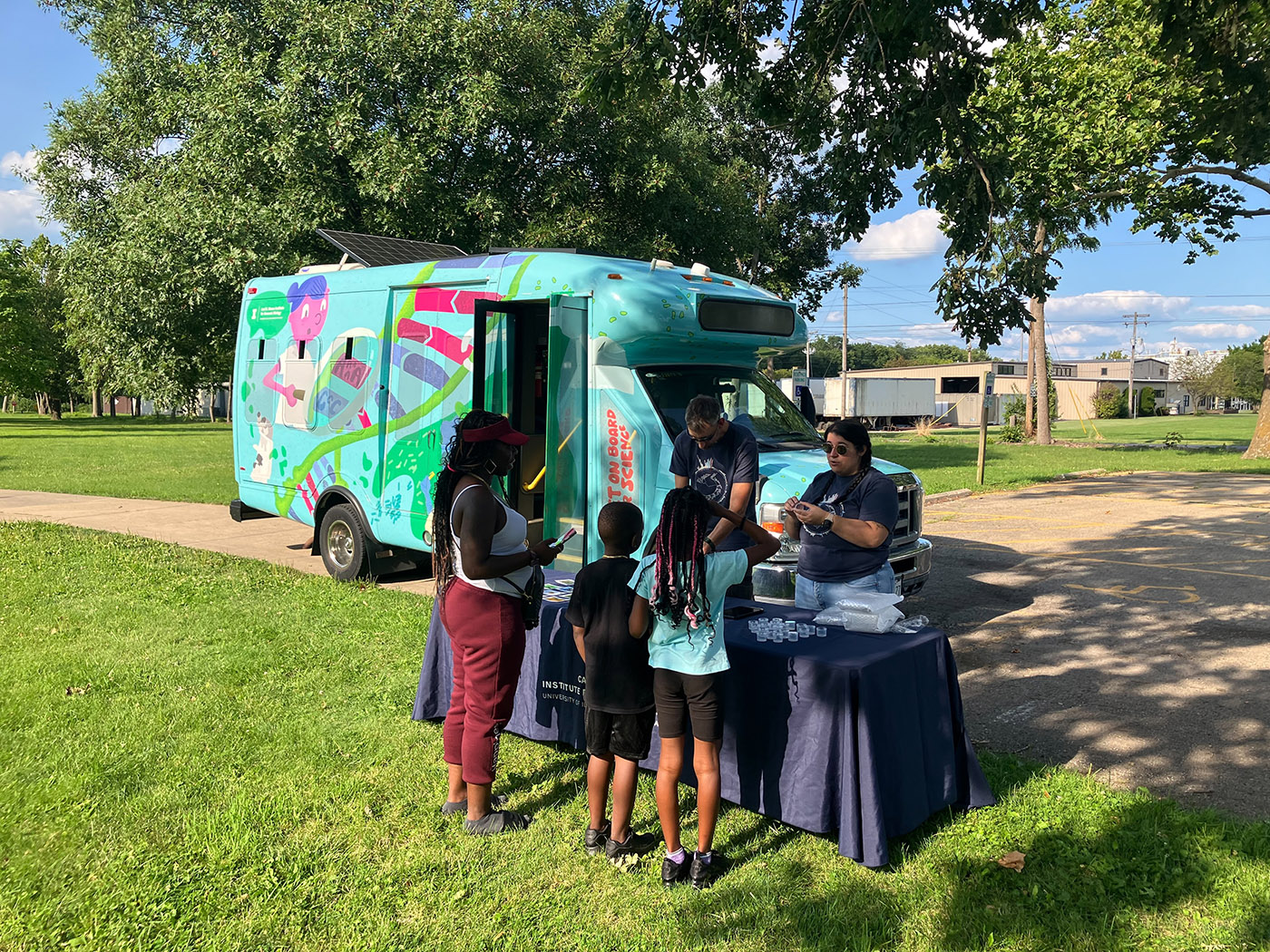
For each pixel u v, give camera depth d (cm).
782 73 661
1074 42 1858
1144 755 473
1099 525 1242
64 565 919
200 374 1711
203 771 444
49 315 5997
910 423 5669
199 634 675
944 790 391
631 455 649
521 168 1641
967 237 611
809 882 350
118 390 1750
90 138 2038
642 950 310
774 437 719
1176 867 351
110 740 479
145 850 370
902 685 374
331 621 712
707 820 348
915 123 615
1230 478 1864
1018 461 2345
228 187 1480
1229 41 543
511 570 380
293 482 937
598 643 361
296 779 437
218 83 1524
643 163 1652
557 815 410
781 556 622
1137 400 8381
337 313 870
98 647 641
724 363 742
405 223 1498
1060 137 1728
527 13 1614
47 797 411
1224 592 829
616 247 1672
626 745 361
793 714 374
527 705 481
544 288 688
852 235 680
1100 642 681
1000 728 516
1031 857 362
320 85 1518
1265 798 420
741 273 2372
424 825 396
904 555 686
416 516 793
